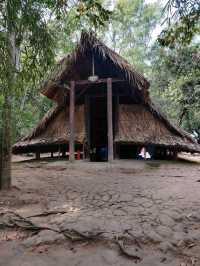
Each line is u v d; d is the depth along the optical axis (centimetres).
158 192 649
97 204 546
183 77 1634
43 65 603
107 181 806
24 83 666
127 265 322
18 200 570
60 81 1339
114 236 387
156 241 376
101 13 541
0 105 691
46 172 994
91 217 463
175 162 1333
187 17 519
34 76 623
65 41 1055
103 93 1505
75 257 340
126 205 539
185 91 1709
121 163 1198
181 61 1625
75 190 675
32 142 1450
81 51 1301
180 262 328
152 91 2475
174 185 736
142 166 1140
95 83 1377
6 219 456
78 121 1473
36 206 531
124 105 1488
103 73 1430
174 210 503
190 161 1424
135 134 1388
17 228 427
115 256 342
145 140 1361
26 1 525
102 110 1759
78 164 1184
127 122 1432
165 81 2186
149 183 771
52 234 395
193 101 1761
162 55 1728
